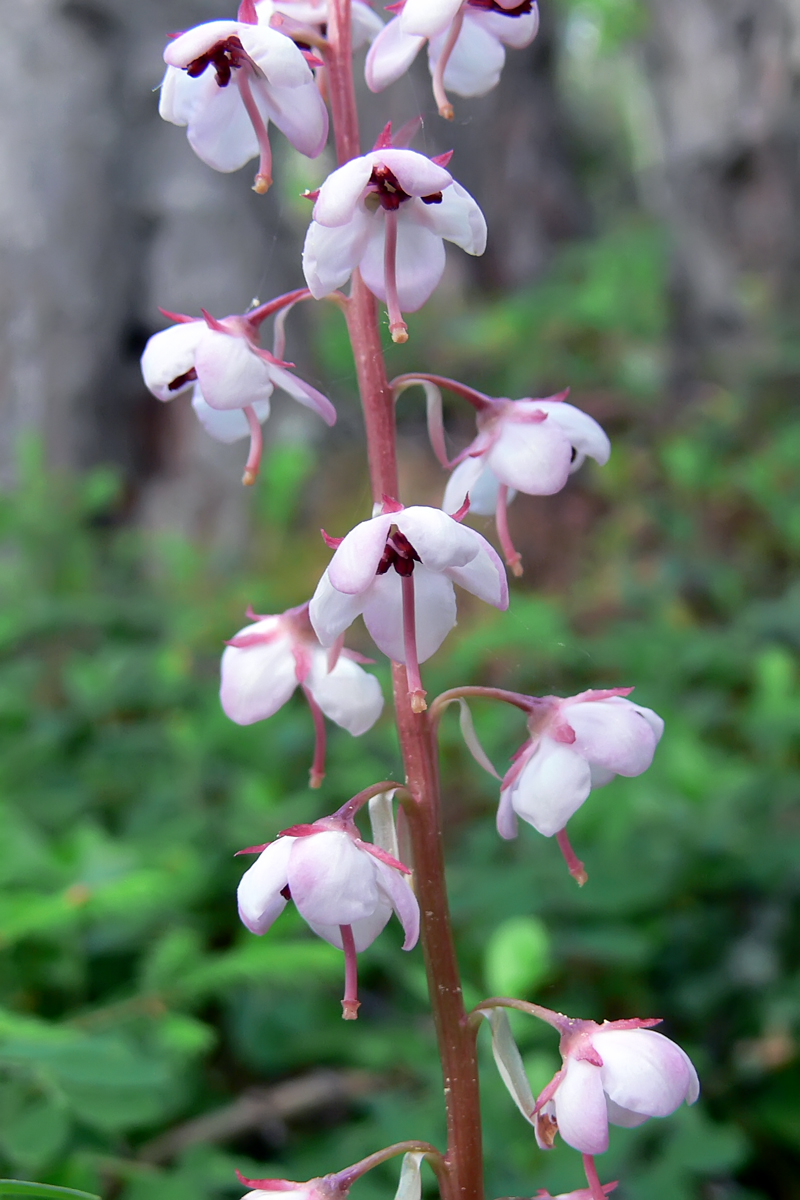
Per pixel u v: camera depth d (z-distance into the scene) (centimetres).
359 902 13
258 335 14
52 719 29
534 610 33
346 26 14
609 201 120
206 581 41
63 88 47
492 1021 14
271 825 24
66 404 47
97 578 40
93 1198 13
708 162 69
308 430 51
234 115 14
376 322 14
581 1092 13
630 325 64
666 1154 18
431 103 71
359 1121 21
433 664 34
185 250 49
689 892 23
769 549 45
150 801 25
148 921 21
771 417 55
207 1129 20
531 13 15
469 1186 14
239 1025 21
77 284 47
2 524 38
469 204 14
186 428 48
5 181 47
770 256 68
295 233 57
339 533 46
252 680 15
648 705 29
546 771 14
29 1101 17
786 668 28
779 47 66
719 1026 22
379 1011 22
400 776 26
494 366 61
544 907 22
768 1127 20
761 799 24
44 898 19
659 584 41
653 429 55
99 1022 18
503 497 15
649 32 73
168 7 50
